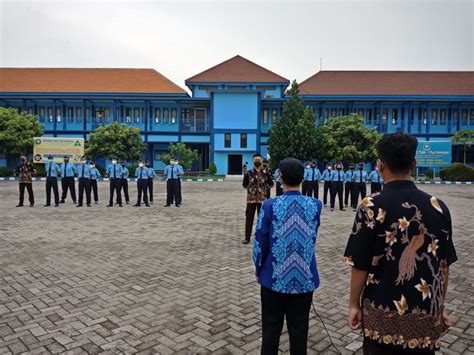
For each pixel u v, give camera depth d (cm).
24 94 3534
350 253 192
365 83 4003
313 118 3116
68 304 421
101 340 338
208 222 994
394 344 179
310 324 379
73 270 551
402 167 192
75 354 313
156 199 1590
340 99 3606
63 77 4003
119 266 573
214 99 3606
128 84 3903
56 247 695
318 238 795
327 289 480
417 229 180
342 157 2953
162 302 430
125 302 429
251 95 3606
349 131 3016
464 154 3478
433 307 177
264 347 257
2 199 1497
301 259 251
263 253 257
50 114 3762
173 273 540
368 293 189
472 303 434
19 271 545
